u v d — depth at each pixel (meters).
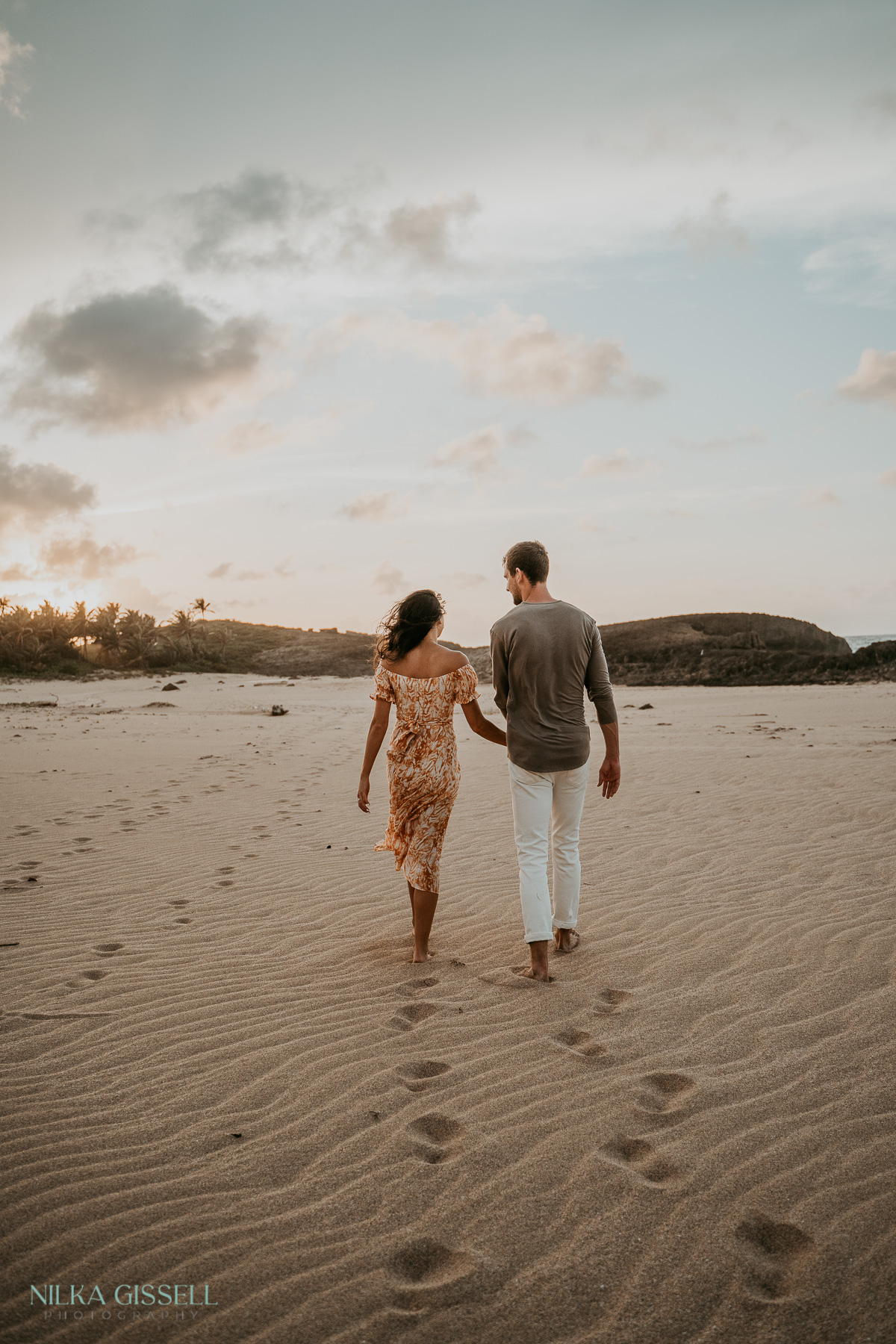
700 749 13.58
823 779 9.39
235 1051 3.29
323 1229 2.20
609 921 4.80
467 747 14.90
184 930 4.81
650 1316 1.87
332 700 38.47
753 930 4.52
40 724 21.75
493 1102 2.83
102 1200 2.33
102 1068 3.17
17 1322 1.88
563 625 4.01
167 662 90.25
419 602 4.22
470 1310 1.90
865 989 3.66
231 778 11.11
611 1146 2.54
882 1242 2.06
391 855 6.55
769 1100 2.77
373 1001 3.76
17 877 5.96
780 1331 1.81
